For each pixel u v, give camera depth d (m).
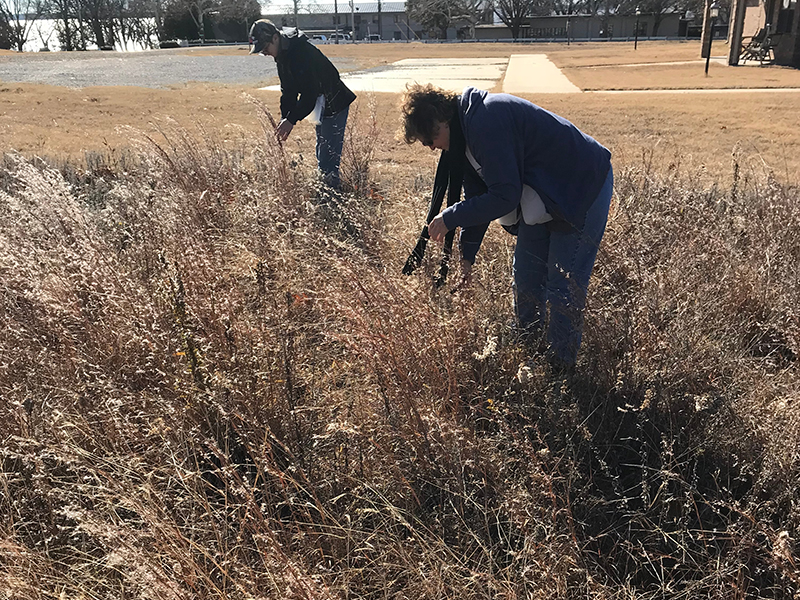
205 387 2.59
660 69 28.28
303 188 5.00
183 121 11.45
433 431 2.55
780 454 2.52
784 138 9.82
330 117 5.90
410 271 3.53
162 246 3.78
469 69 30.75
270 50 5.67
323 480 2.55
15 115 12.08
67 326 3.07
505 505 2.28
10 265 3.15
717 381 3.00
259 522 2.12
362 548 2.21
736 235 4.53
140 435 2.60
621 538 2.38
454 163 3.30
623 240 3.85
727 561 2.17
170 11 89.75
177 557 1.96
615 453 2.76
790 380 3.15
